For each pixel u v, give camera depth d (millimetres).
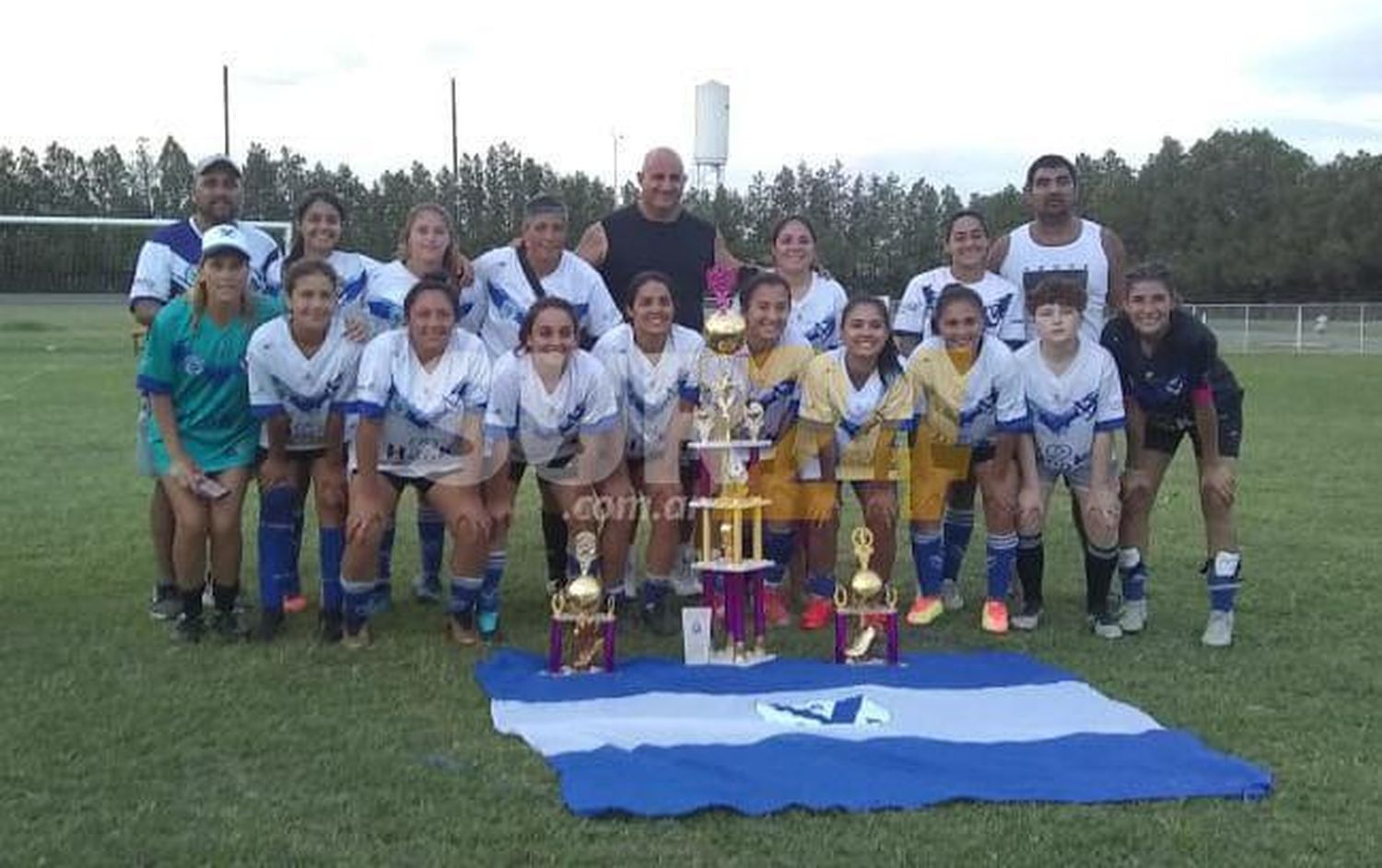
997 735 4906
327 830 3971
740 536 6055
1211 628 6344
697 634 5984
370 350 5910
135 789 4281
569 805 4117
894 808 4168
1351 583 7656
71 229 38938
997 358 6508
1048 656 6172
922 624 6832
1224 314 53344
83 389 20828
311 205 6566
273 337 5910
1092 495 6508
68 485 10961
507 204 60812
